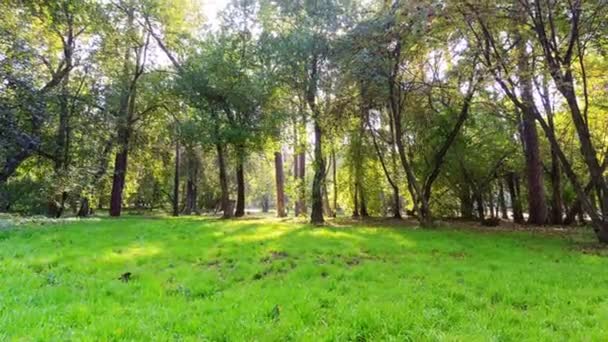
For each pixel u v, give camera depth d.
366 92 18.83
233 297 6.40
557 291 6.89
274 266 8.79
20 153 19.45
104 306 5.72
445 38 16.41
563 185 27.25
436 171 20.73
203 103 21.86
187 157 37.25
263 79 21.17
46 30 20.66
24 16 18.38
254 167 44.06
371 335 4.87
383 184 29.44
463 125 22.64
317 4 19.41
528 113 15.00
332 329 4.97
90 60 22.45
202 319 5.28
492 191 32.91
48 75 22.14
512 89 14.91
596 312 5.77
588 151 13.85
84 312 5.35
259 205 79.94
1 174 19.75
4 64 16.92
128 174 32.41
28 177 25.67
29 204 24.67
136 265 8.58
